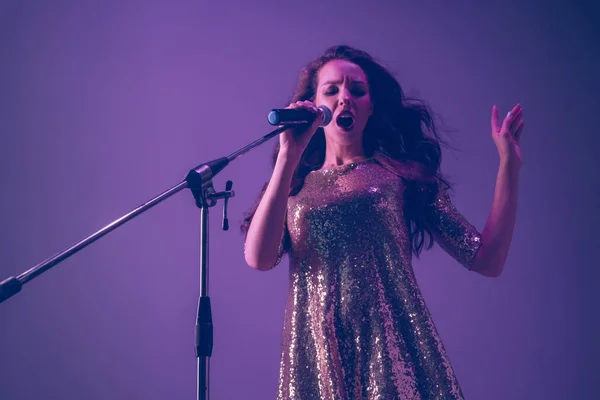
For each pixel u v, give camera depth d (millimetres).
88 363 10562
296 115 5004
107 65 11320
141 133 11172
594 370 10594
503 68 11359
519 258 10938
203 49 11352
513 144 5508
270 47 11352
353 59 6000
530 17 11477
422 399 4742
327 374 4797
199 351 4637
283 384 4980
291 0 11430
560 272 10914
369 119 5902
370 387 4746
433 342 4871
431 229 5531
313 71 6055
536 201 11156
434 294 10688
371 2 11430
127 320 10656
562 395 10539
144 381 10516
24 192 11016
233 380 10422
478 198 11031
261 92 11258
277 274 10648
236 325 10555
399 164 5469
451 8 11445
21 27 11359
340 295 4949
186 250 10789
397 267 5016
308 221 5152
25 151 11109
